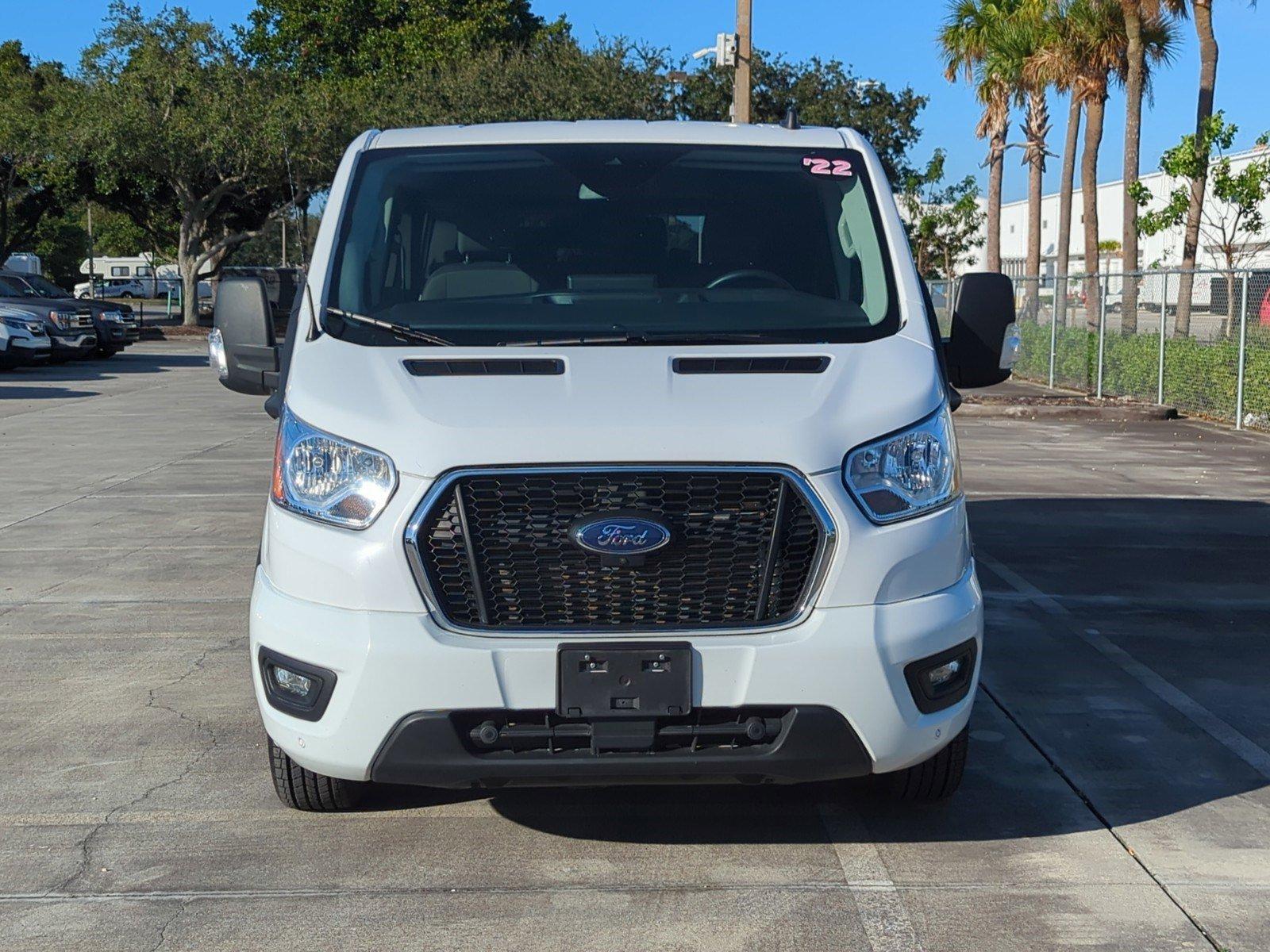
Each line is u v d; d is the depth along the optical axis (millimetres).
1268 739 5375
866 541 3762
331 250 4621
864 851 4309
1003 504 11039
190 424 17203
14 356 27016
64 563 8766
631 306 4469
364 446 3775
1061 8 28938
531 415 3756
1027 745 5281
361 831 4469
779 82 44219
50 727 5504
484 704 3691
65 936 3768
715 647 3701
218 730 5465
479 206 4797
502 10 50500
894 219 4805
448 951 3674
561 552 3717
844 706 3736
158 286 82000
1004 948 3688
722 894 4012
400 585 3707
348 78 48375
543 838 4410
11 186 51625
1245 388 17266
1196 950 3676
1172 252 42844
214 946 3715
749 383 3938
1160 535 9672
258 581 4051
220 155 41094
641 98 40250
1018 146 35094
